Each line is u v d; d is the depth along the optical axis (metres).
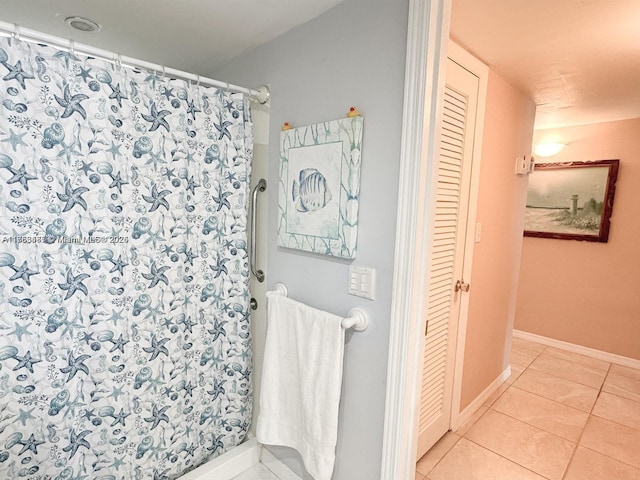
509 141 2.28
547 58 1.80
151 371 1.45
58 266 1.19
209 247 1.57
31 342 1.16
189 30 1.53
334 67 1.32
